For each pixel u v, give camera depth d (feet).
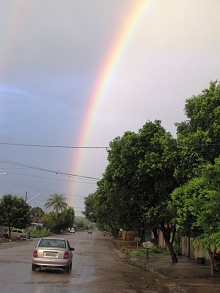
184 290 41.52
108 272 59.16
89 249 123.85
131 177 73.56
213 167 42.19
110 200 82.94
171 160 58.29
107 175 81.25
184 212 48.39
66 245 55.11
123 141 75.10
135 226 81.15
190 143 51.24
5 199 191.01
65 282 43.83
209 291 41.24
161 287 46.01
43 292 35.58
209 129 50.47
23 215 191.83
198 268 67.05
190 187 45.09
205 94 52.95
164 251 114.73
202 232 49.96
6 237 180.34
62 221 339.57
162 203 70.74
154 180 72.49
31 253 89.10
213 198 40.14
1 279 43.57
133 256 101.45
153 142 71.31
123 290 40.65
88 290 38.81
